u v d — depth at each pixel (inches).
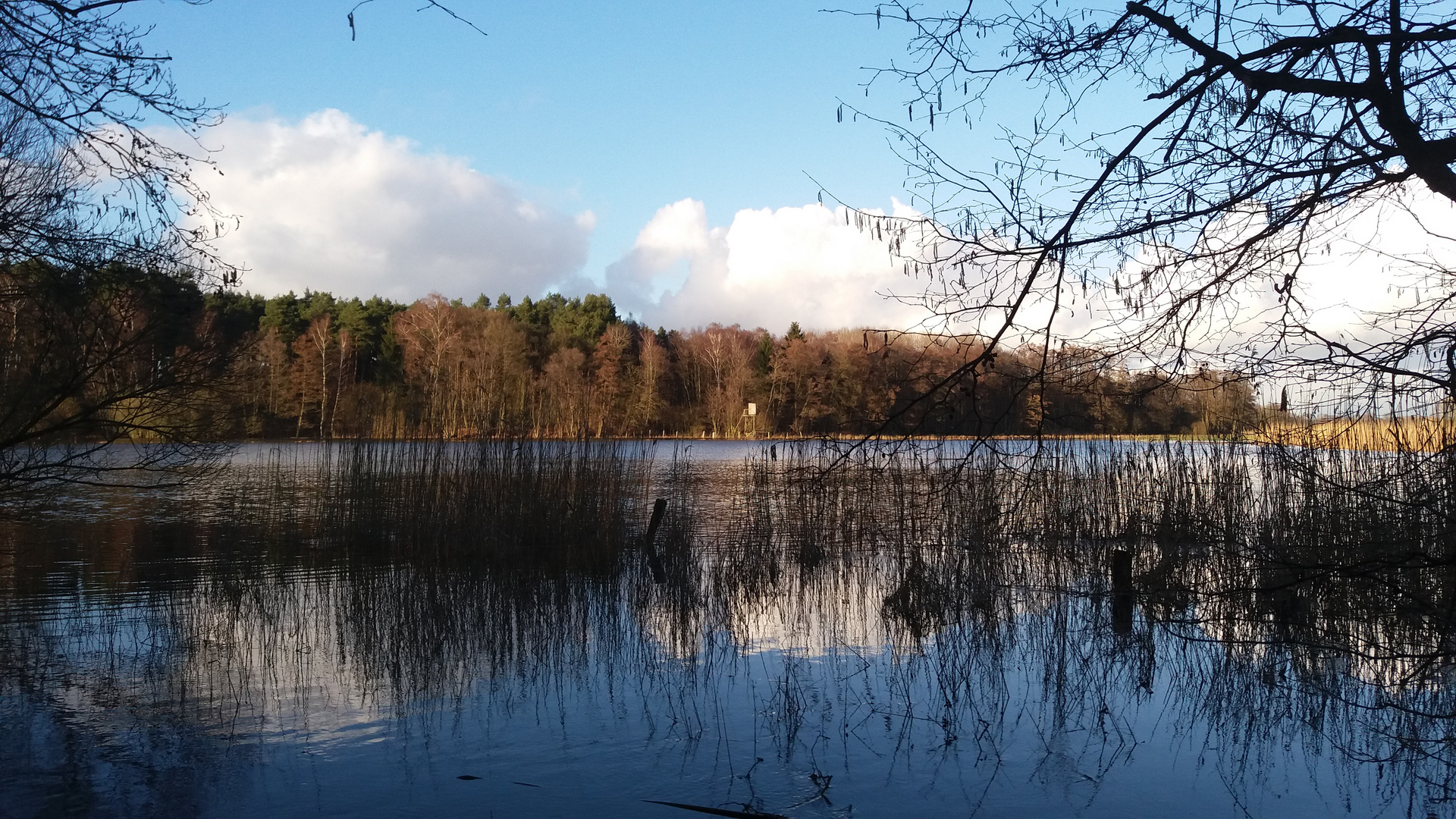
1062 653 303.9
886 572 455.8
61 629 334.0
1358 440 239.8
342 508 537.6
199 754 212.5
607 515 530.6
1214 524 417.7
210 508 701.9
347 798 189.0
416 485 515.2
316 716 241.0
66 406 331.6
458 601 393.1
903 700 254.2
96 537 557.3
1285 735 226.1
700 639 326.6
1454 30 126.5
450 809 182.5
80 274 305.6
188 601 381.1
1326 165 139.0
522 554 500.1
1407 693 243.1
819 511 470.3
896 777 199.5
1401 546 219.8
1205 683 268.7
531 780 197.8
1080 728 231.6
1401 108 134.5
